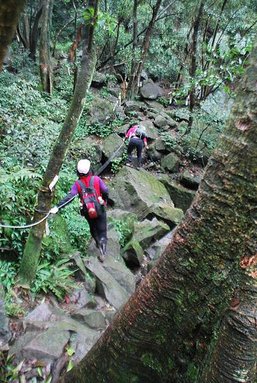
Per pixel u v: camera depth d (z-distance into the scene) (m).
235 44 6.54
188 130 10.29
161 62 16.22
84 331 3.39
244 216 1.36
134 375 1.81
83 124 9.90
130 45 15.47
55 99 8.93
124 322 1.80
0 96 7.11
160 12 13.89
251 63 1.37
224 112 10.59
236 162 1.36
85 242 5.30
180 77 14.70
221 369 1.42
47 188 3.70
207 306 1.50
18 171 4.74
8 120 6.34
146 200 7.25
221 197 1.40
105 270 4.81
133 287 4.84
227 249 1.41
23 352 2.91
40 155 5.81
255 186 1.33
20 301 3.70
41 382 2.79
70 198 4.20
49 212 3.83
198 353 1.57
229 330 1.41
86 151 8.38
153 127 10.68
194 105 10.98
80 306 4.02
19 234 4.21
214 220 1.43
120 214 6.43
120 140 9.36
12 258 4.18
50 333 3.12
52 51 14.71
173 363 1.67
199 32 13.34
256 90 1.32
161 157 9.82
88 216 4.67
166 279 1.61
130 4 13.57
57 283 4.09
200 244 1.48
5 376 2.76
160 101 14.09
